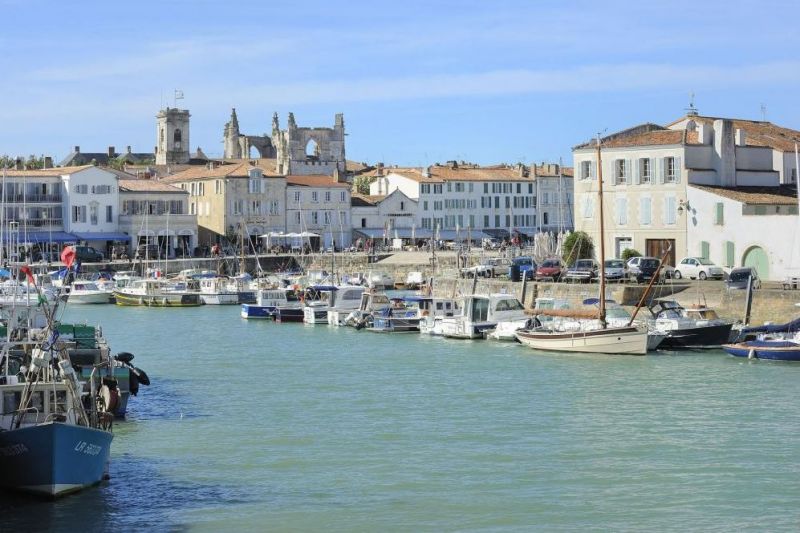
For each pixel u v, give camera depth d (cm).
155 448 5691
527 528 4431
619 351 8788
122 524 4456
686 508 4650
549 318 10238
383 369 8344
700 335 9000
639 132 14000
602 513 4600
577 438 5850
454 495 4859
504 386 7425
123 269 17788
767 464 5284
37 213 18400
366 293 12100
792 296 9656
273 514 4609
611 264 11819
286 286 15588
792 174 14212
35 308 6562
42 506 4656
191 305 15400
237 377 8019
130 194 19300
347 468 5306
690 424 6134
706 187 12488
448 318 10544
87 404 5506
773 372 7781
